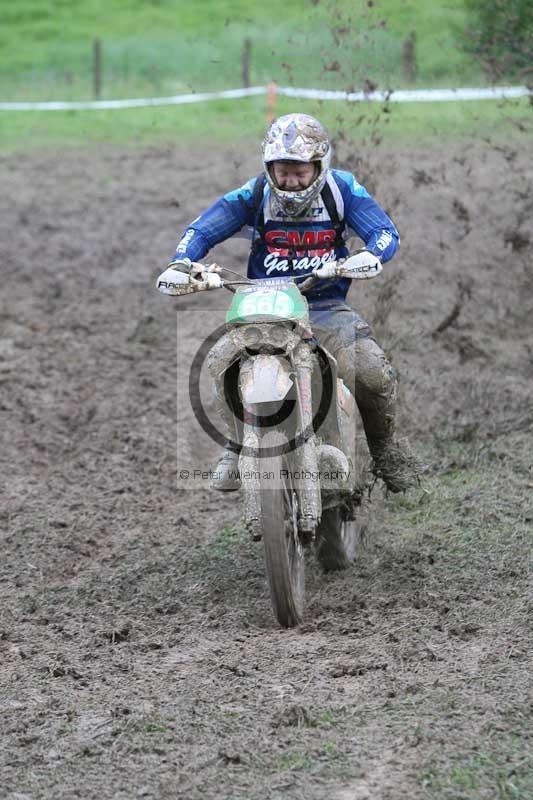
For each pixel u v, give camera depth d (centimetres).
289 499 1834
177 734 1466
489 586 1981
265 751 1410
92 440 2958
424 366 3259
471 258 4297
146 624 1914
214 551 2242
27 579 2162
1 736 1488
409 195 5006
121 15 13562
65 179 6600
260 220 1898
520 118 4341
